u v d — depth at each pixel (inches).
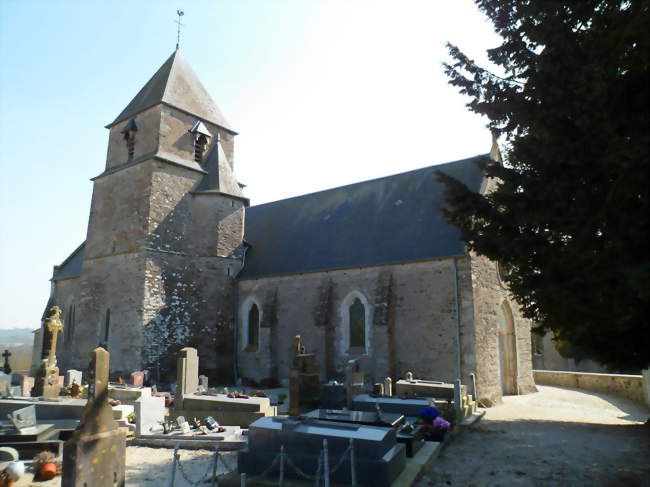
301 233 916.6
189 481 268.1
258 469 276.1
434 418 381.7
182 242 844.6
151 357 756.6
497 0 342.0
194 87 975.0
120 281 811.4
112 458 247.9
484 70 349.7
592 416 569.9
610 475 286.4
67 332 1077.1
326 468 241.1
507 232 326.0
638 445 363.3
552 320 343.0
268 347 810.8
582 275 268.1
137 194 831.7
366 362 708.7
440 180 362.9
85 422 238.2
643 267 233.1
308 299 797.2
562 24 278.1
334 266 773.9
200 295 845.8
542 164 295.7
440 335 651.5
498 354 691.4
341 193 962.1
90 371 248.5
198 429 413.4
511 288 338.3
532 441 390.6
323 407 515.8
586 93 256.4
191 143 914.7
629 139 255.4
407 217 781.9
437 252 676.1
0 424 365.4
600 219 265.4
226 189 908.6
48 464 299.0
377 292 706.2
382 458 259.1
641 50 255.4
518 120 319.0
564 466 310.8
